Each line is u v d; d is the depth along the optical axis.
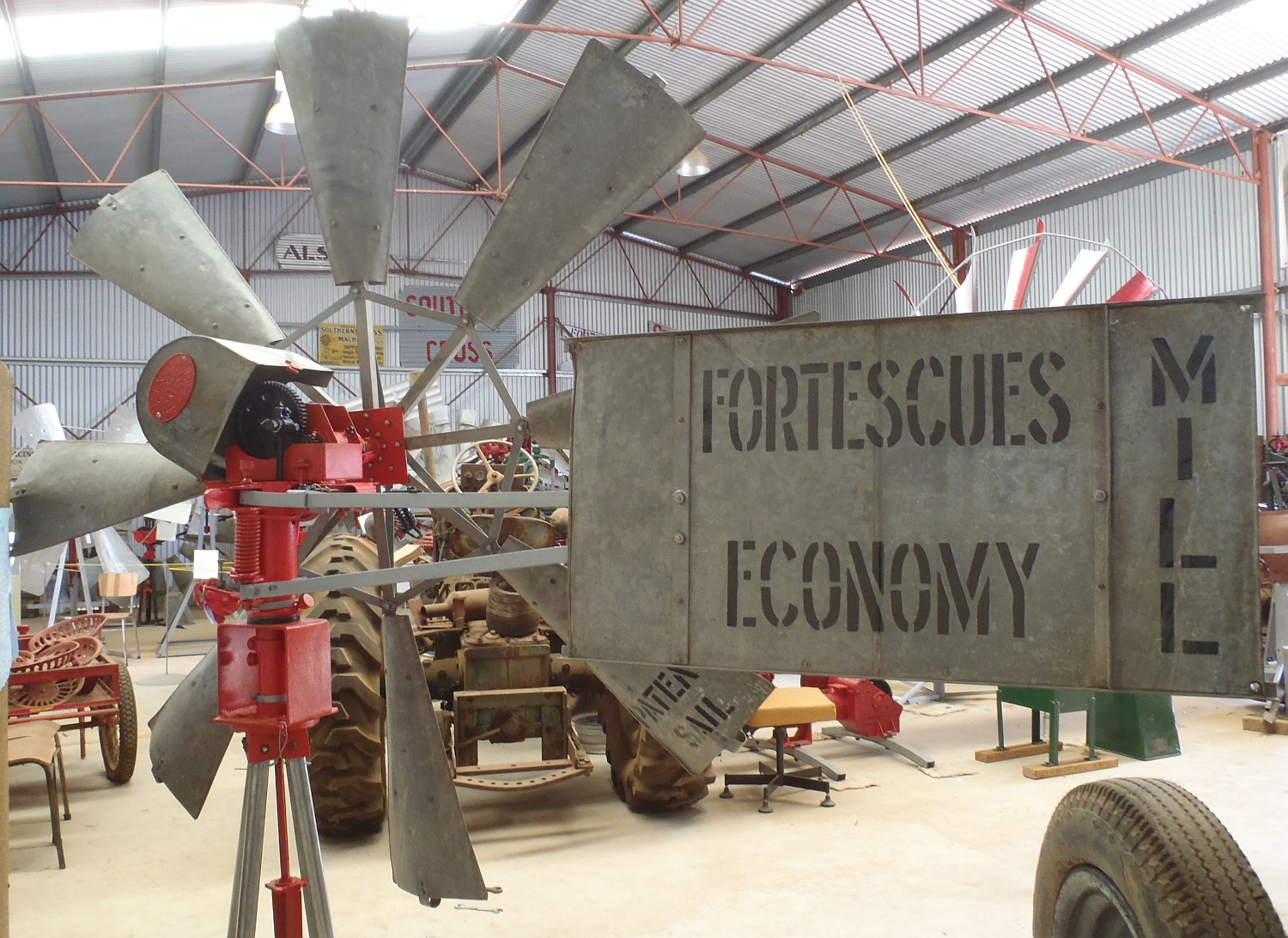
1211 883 1.83
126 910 3.53
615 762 4.73
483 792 4.91
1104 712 3.99
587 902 3.49
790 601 1.64
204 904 3.58
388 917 3.38
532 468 5.27
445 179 20.64
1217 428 1.48
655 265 21.78
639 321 21.61
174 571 13.23
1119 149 13.27
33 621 12.95
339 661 4.00
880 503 1.61
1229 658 1.46
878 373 1.62
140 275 2.73
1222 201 13.54
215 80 13.16
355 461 2.31
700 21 12.38
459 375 20.12
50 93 12.38
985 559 1.56
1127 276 14.84
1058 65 12.18
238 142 16.47
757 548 1.66
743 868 3.81
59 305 18.09
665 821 4.41
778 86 13.90
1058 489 1.54
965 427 1.58
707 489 1.69
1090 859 2.10
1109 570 1.51
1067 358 1.54
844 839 4.14
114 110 13.36
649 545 1.72
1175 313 1.50
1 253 17.72
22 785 5.24
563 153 2.22
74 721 6.90
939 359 1.59
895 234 18.81
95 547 10.76
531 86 15.45
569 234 2.26
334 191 2.47
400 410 2.51
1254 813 4.43
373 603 2.65
